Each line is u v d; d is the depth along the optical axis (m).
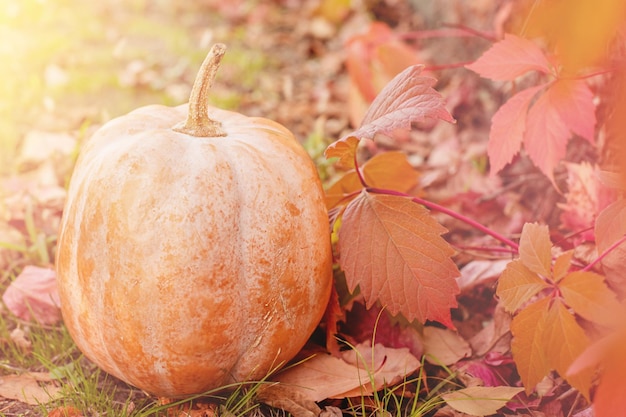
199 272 0.85
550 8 0.68
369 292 0.94
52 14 2.28
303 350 0.99
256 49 2.11
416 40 2.04
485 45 1.55
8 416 0.95
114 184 0.87
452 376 0.96
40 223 1.26
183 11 2.44
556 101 0.97
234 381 0.93
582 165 1.08
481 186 1.33
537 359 0.89
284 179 0.90
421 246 0.93
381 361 0.96
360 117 1.47
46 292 1.09
